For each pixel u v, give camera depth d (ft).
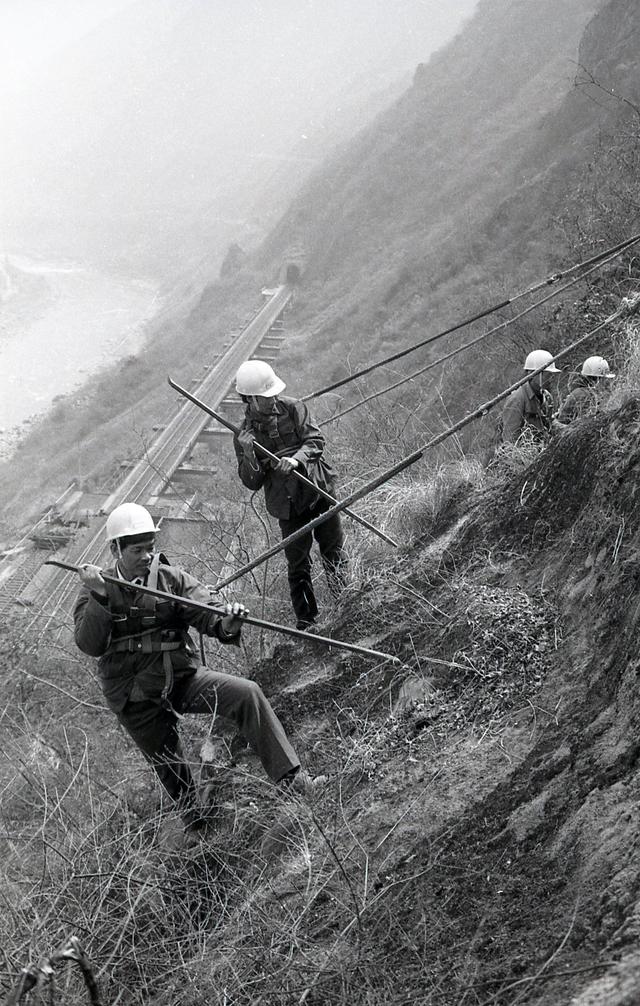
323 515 15.06
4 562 65.67
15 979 9.75
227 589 20.99
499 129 155.12
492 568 14.88
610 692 10.82
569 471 14.67
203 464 76.54
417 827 11.13
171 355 160.35
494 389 35.06
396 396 49.01
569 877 9.00
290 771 13.03
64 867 11.64
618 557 12.17
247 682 13.28
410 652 14.70
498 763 11.35
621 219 34.78
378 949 9.80
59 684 18.37
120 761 16.10
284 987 9.75
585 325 29.27
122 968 10.88
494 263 81.35
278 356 118.62
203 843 12.19
